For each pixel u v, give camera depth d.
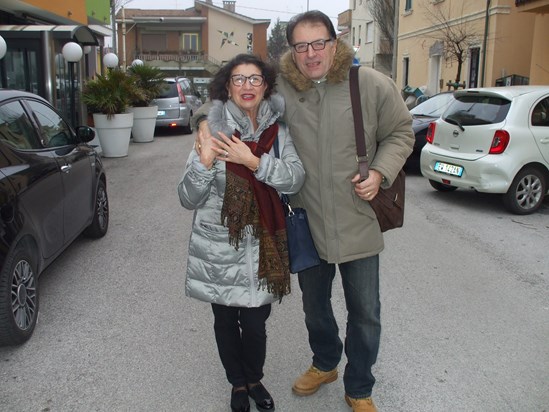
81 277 5.22
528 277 5.21
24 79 11.03
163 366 3.62
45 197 4.46
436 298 4.70
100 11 18.86
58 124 5.53
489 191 7.46
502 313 4.41
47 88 11.02
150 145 15.22
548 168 7.55
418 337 4.00
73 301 4.67
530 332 4.09
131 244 6.25
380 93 2.76
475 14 19.00
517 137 7.34
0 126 4.21
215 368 3.60
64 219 4.96
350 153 2.77
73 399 3.26
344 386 3.13
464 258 5.75
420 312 4.43
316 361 3.28
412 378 3.47
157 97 16.80
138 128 15.68
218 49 54.06
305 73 2.75
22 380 3.47
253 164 2.65
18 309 3.89
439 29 20.62
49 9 13.16
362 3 39.53
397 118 2.81
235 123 2.74
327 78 2.75
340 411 3.15
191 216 7.52
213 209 2.80
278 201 2.80
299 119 2.83
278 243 2.80
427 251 5.98
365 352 2.93
